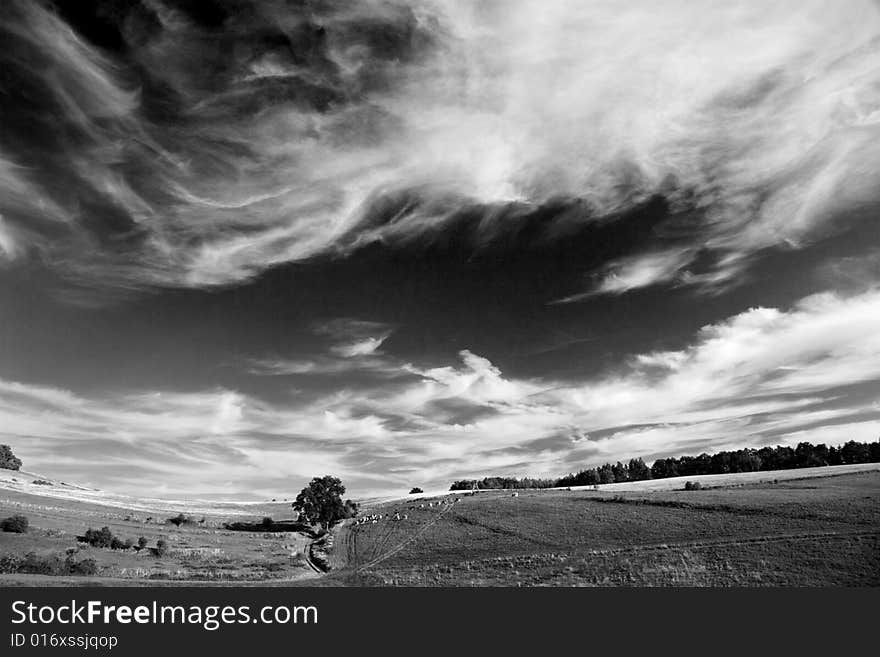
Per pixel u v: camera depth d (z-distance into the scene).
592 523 83.44
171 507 141.88
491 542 80.56
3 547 71.81
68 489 149.38
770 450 162.75
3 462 171.00
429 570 67.81
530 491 128.75
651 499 95.94
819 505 75.56
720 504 83.69
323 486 121.00
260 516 136.50
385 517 115.62
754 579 51.72
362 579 65.88
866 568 51.28
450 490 164.25
